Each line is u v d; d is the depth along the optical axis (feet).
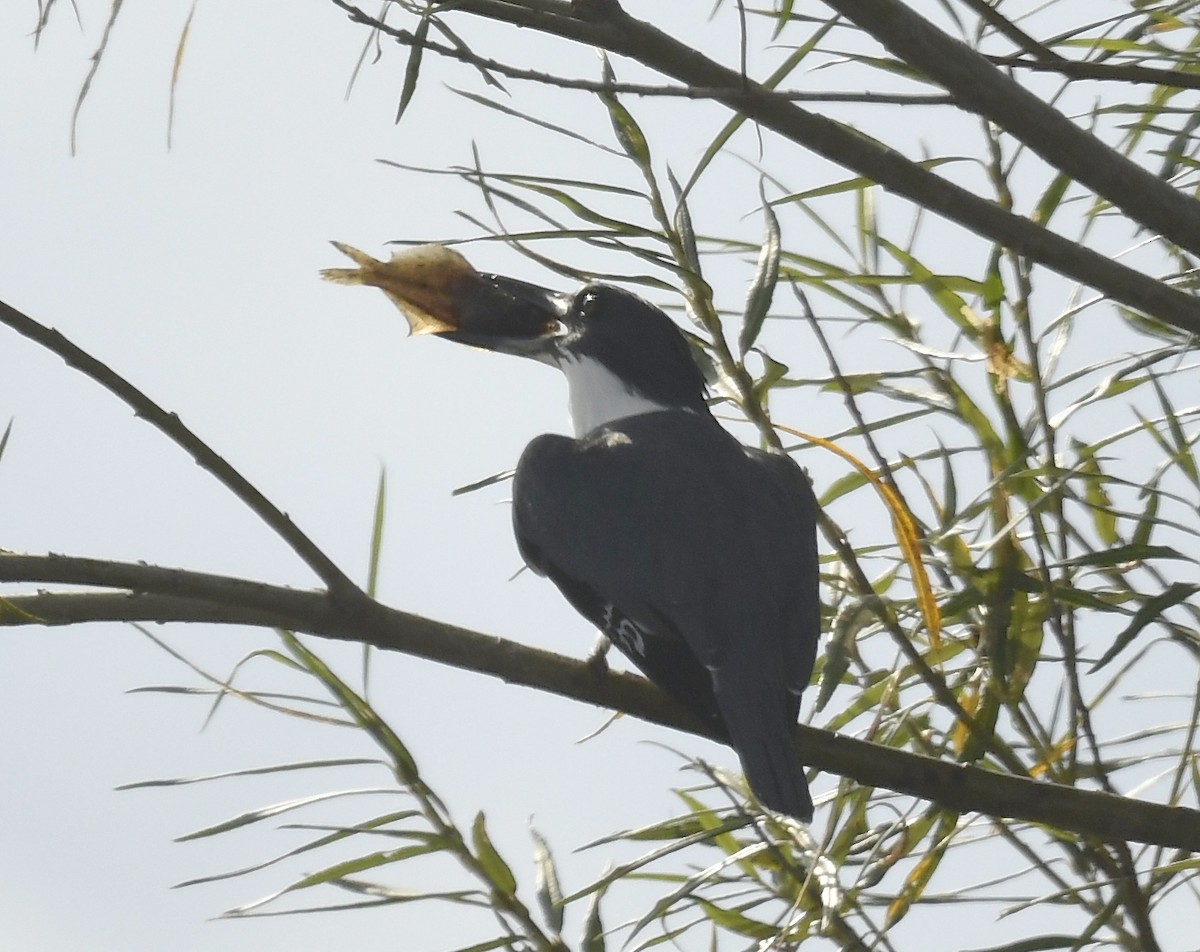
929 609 21.04
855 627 20.54
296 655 21.21
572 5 18.75
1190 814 19.92
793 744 20.27
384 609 19.77
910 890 20.56
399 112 18.65
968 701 21.93
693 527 22.35
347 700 21.12
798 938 19.52
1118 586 23.27
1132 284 19.40
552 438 24.79
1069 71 18.69
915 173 18.95
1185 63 22.39
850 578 23.47
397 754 21.02
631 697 21.58
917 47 18.16
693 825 22.03
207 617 19.16
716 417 25.32
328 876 20.58
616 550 22.57
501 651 20.75
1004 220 19.21
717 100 18.13
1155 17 22.58
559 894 20.97
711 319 22.82
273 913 20.03
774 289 20.30
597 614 22.70
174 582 18.60
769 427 23.24
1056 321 22.36
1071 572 22.48
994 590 21.47
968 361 22.80
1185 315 19.43
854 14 18.03
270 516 18.89
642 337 27.43
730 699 20.85
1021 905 20.26
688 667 21.33
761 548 22.21
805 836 22.02
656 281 22.53
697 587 21.81
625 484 23.18
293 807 20.48
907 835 21.08
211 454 18.42
